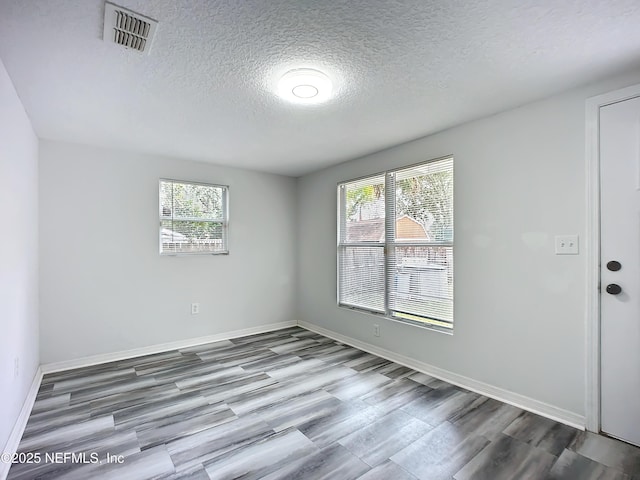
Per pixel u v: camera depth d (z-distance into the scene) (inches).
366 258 149.7
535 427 85.2
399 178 133.9
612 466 70.4
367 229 149.4
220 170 166.7
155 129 114.0
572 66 74.7
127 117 103.0
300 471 69.7
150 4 54.2
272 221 184.7
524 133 95.1
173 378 118.0
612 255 80.0
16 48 66.1
